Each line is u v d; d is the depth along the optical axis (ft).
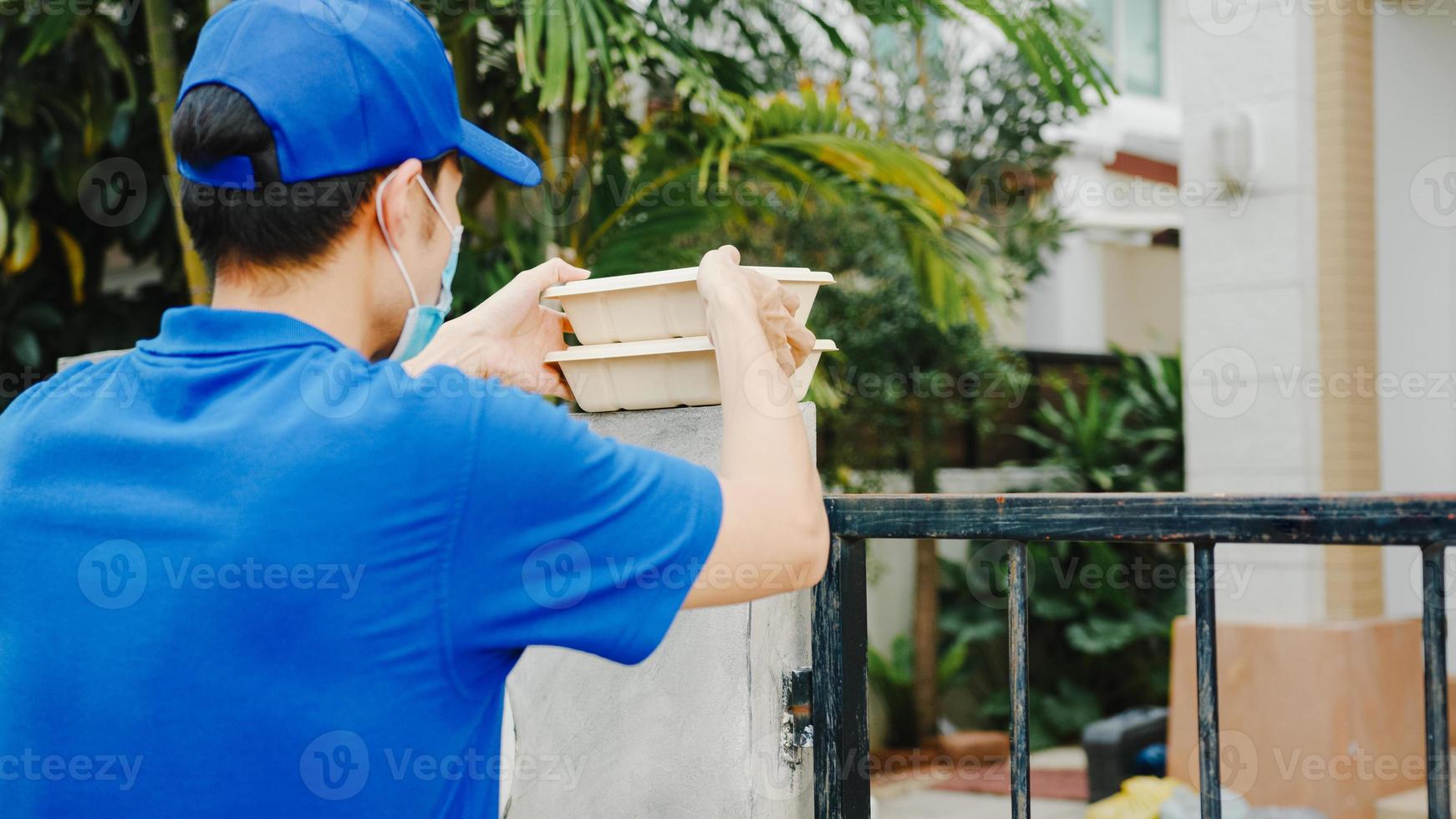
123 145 14.94
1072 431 23.76
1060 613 21.97
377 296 3.31
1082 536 3.86
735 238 19.03
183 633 2.80
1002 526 4.04
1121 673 22.25
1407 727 13.83
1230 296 14.75
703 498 3.05
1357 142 14.23
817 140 13.69
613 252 14.35
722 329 3.62
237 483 2.85
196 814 2.77
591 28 11.68
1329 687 13.24
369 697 2.81
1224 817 12.06
